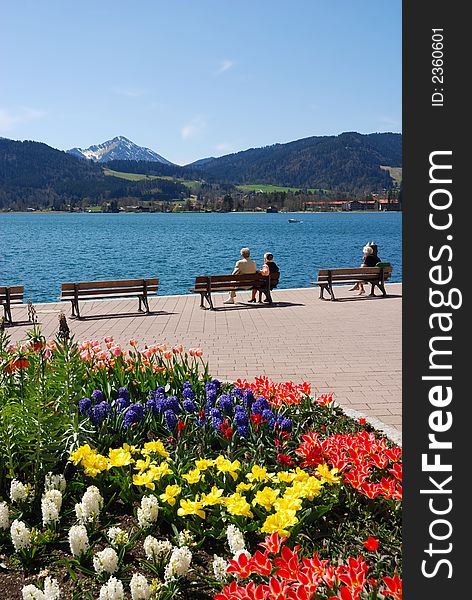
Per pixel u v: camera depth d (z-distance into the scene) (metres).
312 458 4.95
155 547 3.81
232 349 11.50
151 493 4.53
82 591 3.62
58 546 4.13
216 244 61.78
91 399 6.18
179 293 25.33
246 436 5.52
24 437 4.74
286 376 9.57
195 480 4.45
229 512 4.25
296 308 16.45
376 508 4.55
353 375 9.62
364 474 4.54
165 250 52.91
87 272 34.88
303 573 3.27
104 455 5.34
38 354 5.34
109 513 4.50
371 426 6.62
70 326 14.05
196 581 3.77
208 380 7.20
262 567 3.39
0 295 14.55
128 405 6.09
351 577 3.21
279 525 3.95
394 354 11.05
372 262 19.05
